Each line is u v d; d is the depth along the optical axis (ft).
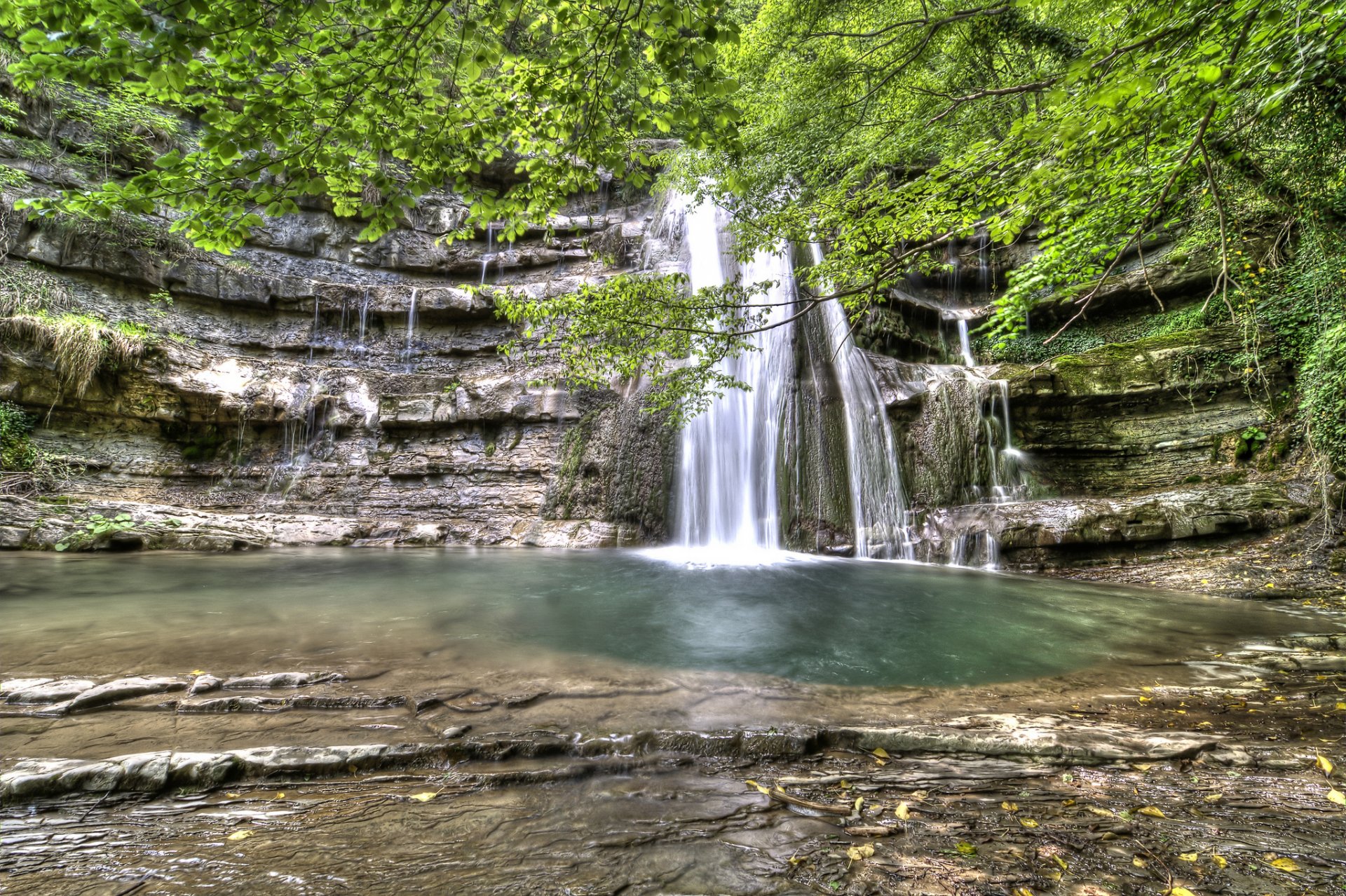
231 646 15.80
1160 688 14.43
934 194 18.37
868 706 12.77
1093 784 9.21
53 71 9.30
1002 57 40.96
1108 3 29.91
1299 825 7.88
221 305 56.13
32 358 41.29
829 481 46.09
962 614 23.43
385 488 50.39
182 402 47.47
